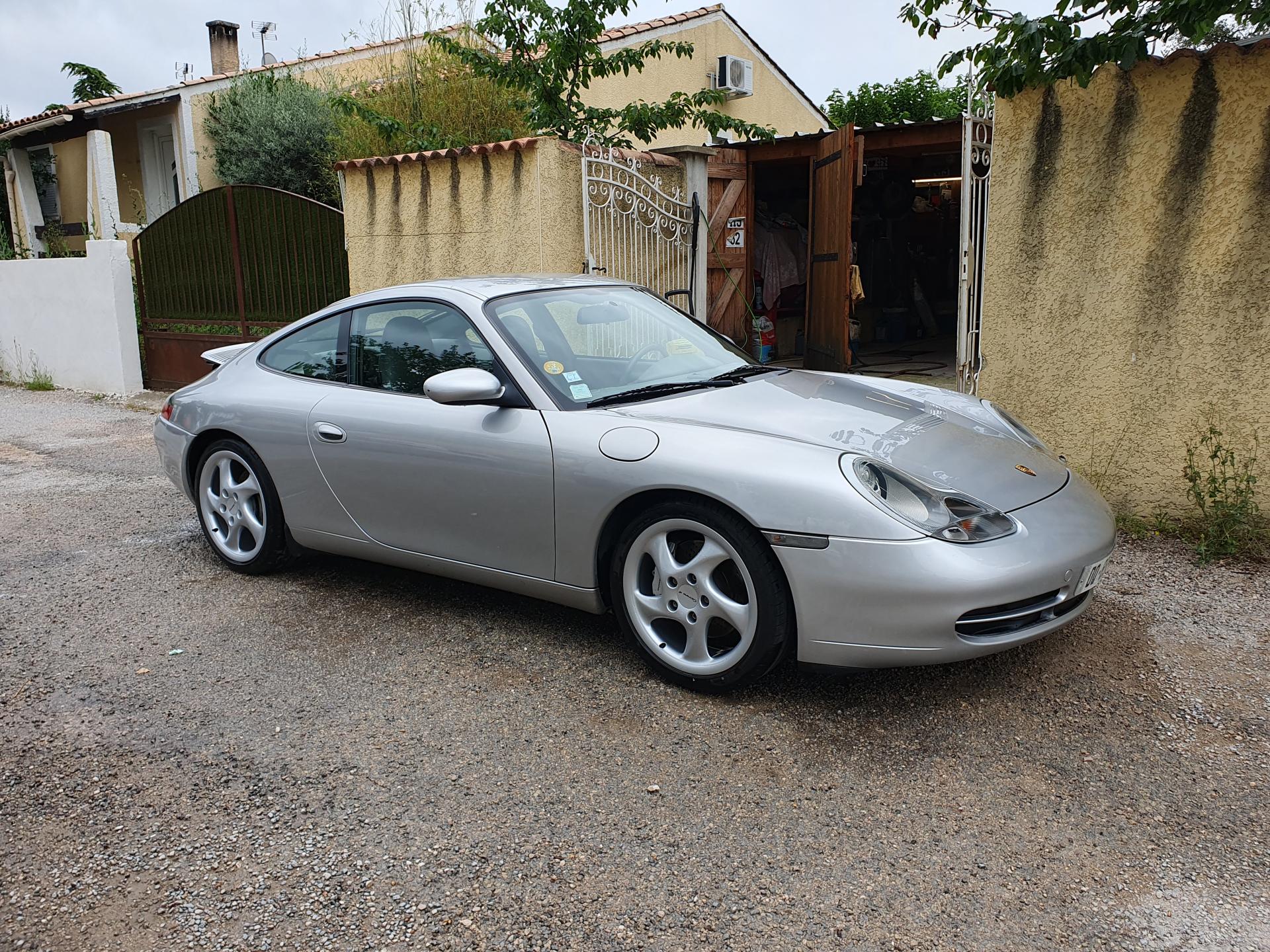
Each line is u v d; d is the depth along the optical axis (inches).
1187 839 97.2
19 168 708.0
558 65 325.7
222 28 722.2
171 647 150.6
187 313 412.2
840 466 118.9
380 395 158.7
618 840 99.2
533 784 109.7
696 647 127.6
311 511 167.5
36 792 110.7
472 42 393.7
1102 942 83.5
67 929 88.4
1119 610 154.8
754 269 427.5
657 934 85.6
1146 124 184.5
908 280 528.7
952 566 111.1
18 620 162.9
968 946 83.4
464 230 306.0
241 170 567.2
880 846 97.2
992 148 204.2
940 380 351.3
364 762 115.3
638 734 119.9
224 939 86.4
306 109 555.5
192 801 108.3
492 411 143.3
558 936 85.7
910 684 131.2
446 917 88.5
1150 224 187.3
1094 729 118.9
